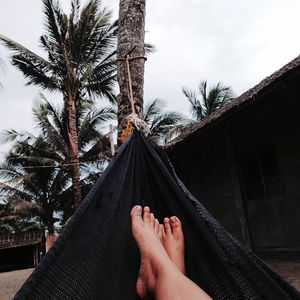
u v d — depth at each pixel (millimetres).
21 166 18953
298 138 5840
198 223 1690
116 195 1842
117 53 2748
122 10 2822
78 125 17750
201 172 7863
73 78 14695
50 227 19641
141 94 2568
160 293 1393
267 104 6359
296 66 4270
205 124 5879
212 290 1537
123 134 2172
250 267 1486
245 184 6855
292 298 1478
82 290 1462
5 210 21719
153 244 1627
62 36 14734
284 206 6043
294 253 5777
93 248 1586
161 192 1924
